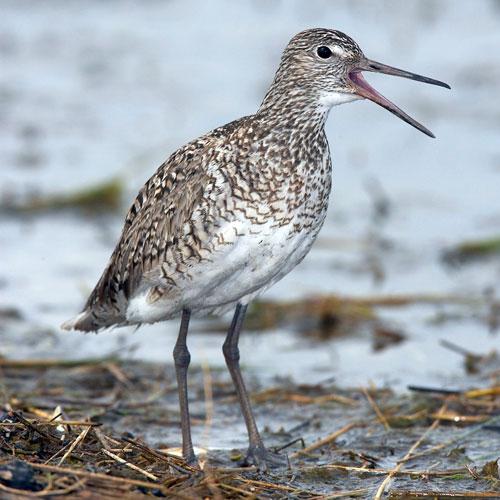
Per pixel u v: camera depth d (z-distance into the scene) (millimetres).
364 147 20906
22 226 18250
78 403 12305
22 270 16562
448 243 17547
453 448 11117
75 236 17875
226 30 26578
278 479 10281
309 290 16156
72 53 25547
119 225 18375
